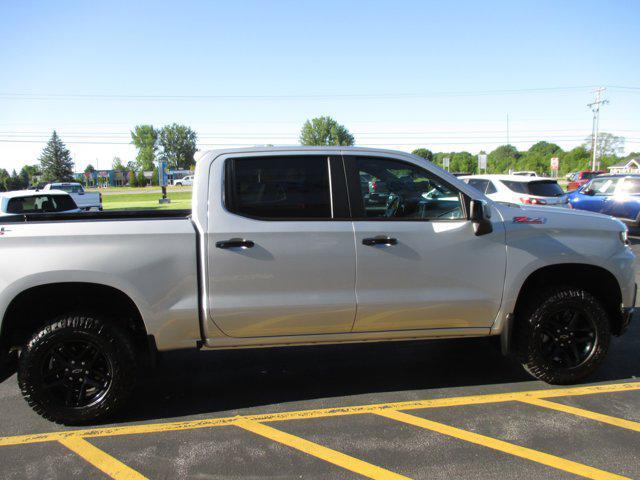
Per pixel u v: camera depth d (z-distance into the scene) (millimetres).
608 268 4004
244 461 3098
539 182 12477
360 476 2916
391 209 3848
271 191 3660
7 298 3311
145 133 121250
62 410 3520
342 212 3713
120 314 3756
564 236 3951
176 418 3705
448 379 4348
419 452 3164
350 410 3787
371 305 3709
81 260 3361
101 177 112375
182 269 3506
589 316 4012
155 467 3049
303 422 3607
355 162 3795
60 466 3076
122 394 3564
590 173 38375
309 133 88125
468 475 2904
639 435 3332
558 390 4070
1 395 4199
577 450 3154
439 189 3908
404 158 3850
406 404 3873
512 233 3865
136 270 3438
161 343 3564
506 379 4332
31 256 3324
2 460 3150
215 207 3572
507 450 3166
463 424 3525
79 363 3562
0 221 3832
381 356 4938
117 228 3445
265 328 3660
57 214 4410
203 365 4766
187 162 125250
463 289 3824
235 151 3695
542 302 3967
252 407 3873
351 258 3656
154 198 41875
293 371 4594
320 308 3654
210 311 3539
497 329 3957
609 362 4648
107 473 2992
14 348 3604
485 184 13227
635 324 5789
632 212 13055
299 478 2910
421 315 3809
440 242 3756
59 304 3648
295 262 3596
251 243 3537
